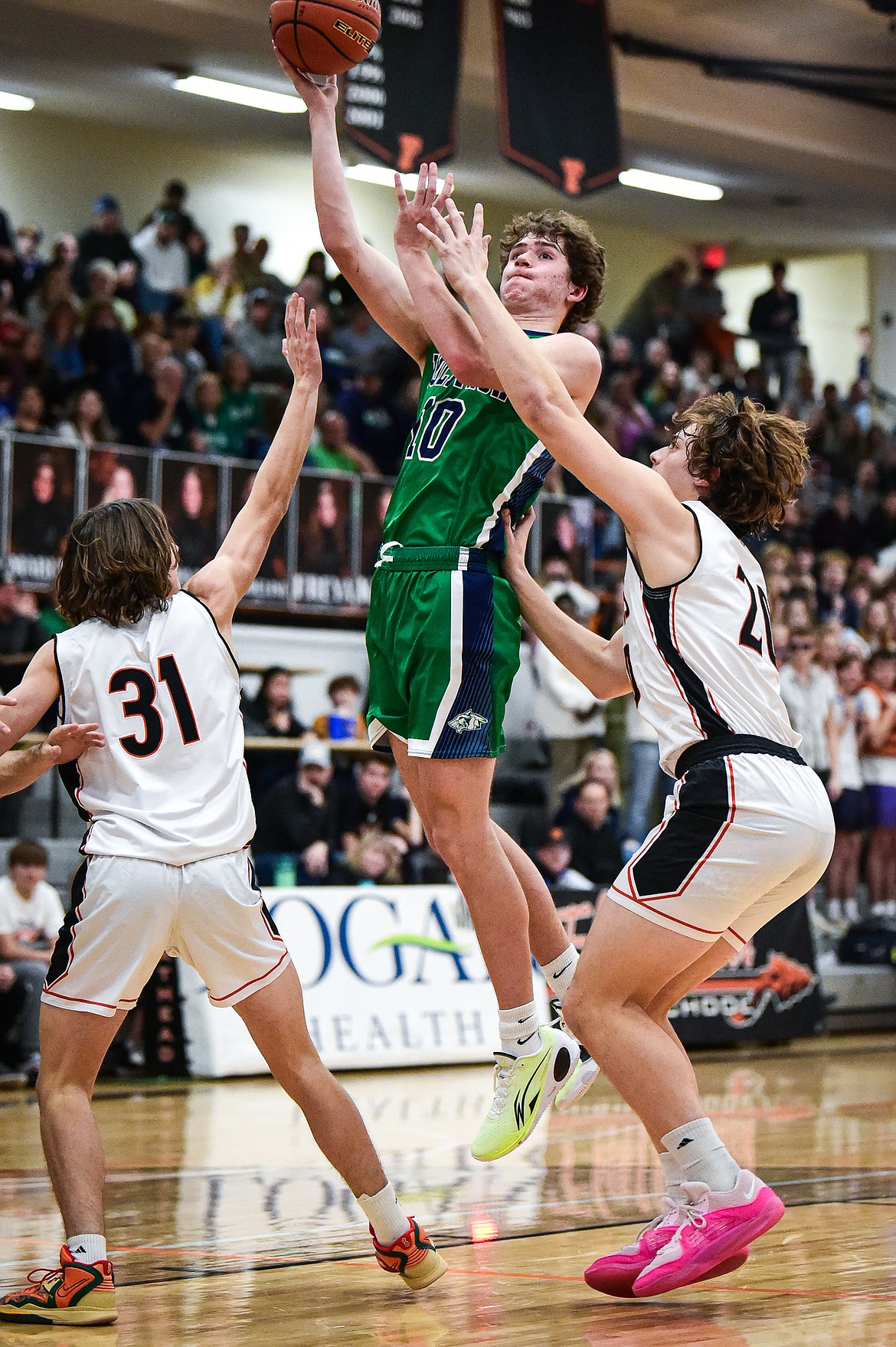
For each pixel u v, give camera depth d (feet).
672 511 15.97
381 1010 41.16
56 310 57.67
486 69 62.49
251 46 60.90
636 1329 14.43
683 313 80.18
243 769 16.19
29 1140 28.94
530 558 57.36
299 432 17.84
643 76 65.87
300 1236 19.52
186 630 16.14
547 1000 42.88
